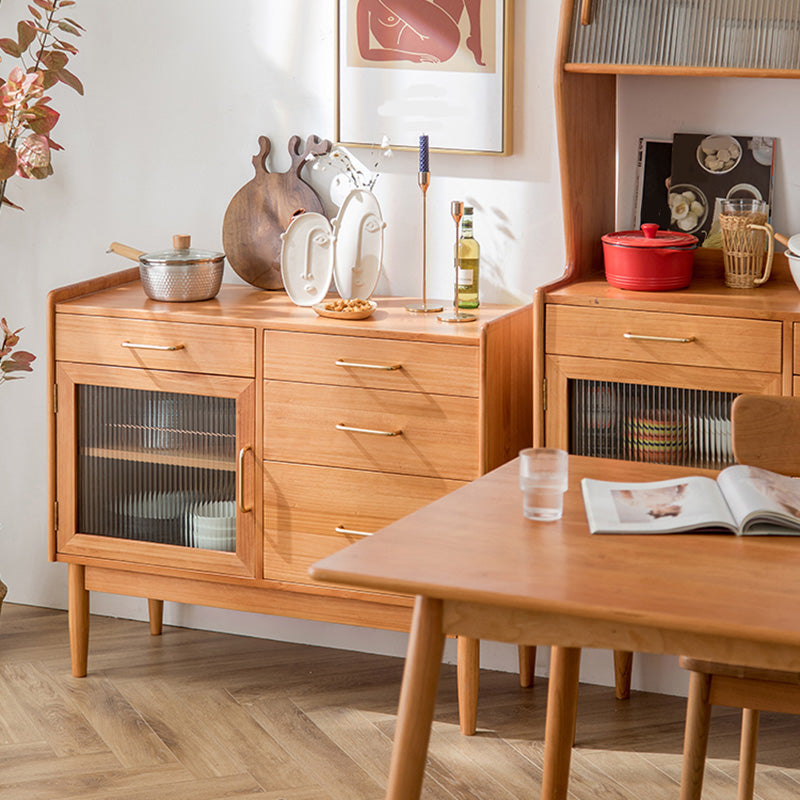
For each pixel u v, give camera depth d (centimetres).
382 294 364
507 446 323
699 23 297
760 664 169
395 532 200
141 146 377
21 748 309
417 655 184
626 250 307
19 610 403
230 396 330
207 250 374
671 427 303
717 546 194
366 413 318
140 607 394
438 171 352
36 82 343
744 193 326
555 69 305
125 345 336
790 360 287
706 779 294
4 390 400
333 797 286
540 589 176
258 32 361
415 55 346
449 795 288
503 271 351
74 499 349
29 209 390
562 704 239
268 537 332
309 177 364
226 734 317
